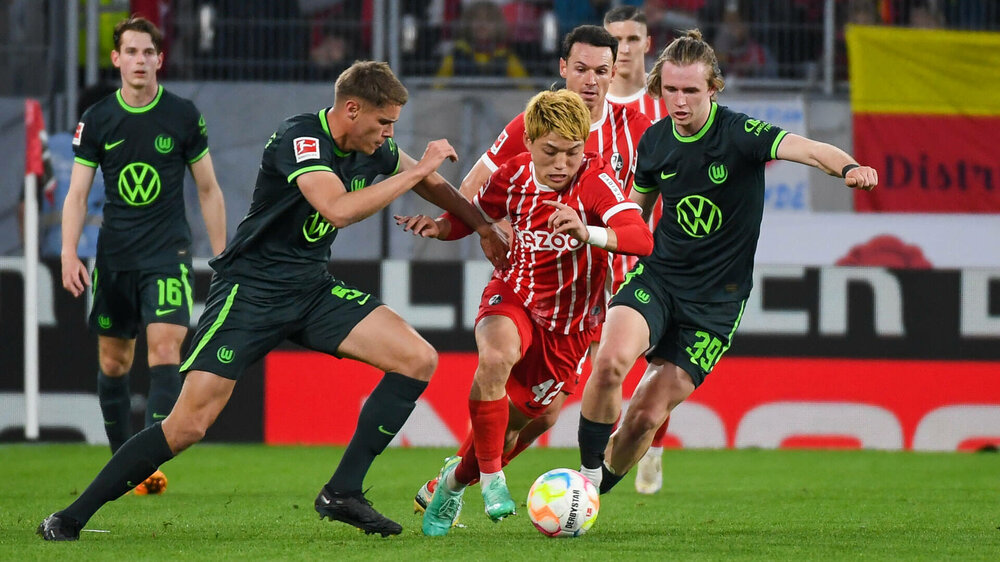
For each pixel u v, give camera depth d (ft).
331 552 48.80
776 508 70.44
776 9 136.67
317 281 53.78
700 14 137.69
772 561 47.65
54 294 109.50
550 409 62.08
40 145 105.91
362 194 49.90
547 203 53.31
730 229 60.85
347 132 51.16
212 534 55.57
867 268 113.50
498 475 54.80
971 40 134.10
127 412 79.92
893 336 113.70
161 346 74.08
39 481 82.74
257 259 52.70
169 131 74.69
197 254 126.93
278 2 133.08
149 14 131.64
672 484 85.71
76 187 74.90
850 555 49.67
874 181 52.85
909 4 137.08
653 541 53.62
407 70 136.77
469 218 56.75
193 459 99.14
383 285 110.42
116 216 75.10
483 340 55.26
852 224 131.85
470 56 137.49
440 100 132.16
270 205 52.03
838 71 136.46
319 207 49.75
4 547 50.29
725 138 59.36
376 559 46.88
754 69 136.67
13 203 127.85
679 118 58.90
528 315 57.62
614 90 83.10
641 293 61.46
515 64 138.31
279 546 50.75
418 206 128.36
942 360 114.01
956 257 132.77
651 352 63.05
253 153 131.03
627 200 55.47
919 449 113.50
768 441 112.88
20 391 109.29
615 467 61.46
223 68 132.77
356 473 52.60
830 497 76.89
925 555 49.88
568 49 69.87
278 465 94.84
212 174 77.25
